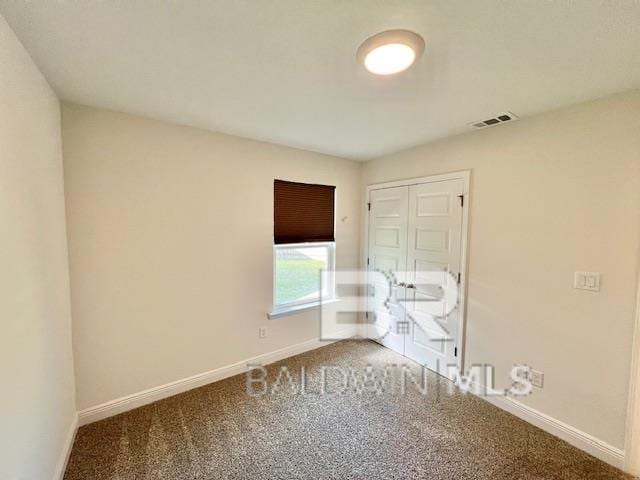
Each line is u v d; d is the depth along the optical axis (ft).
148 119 7.06
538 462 5.69
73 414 6.20
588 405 5.97
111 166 6.62
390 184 10.61
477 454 5.87
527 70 4.84
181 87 5.56
